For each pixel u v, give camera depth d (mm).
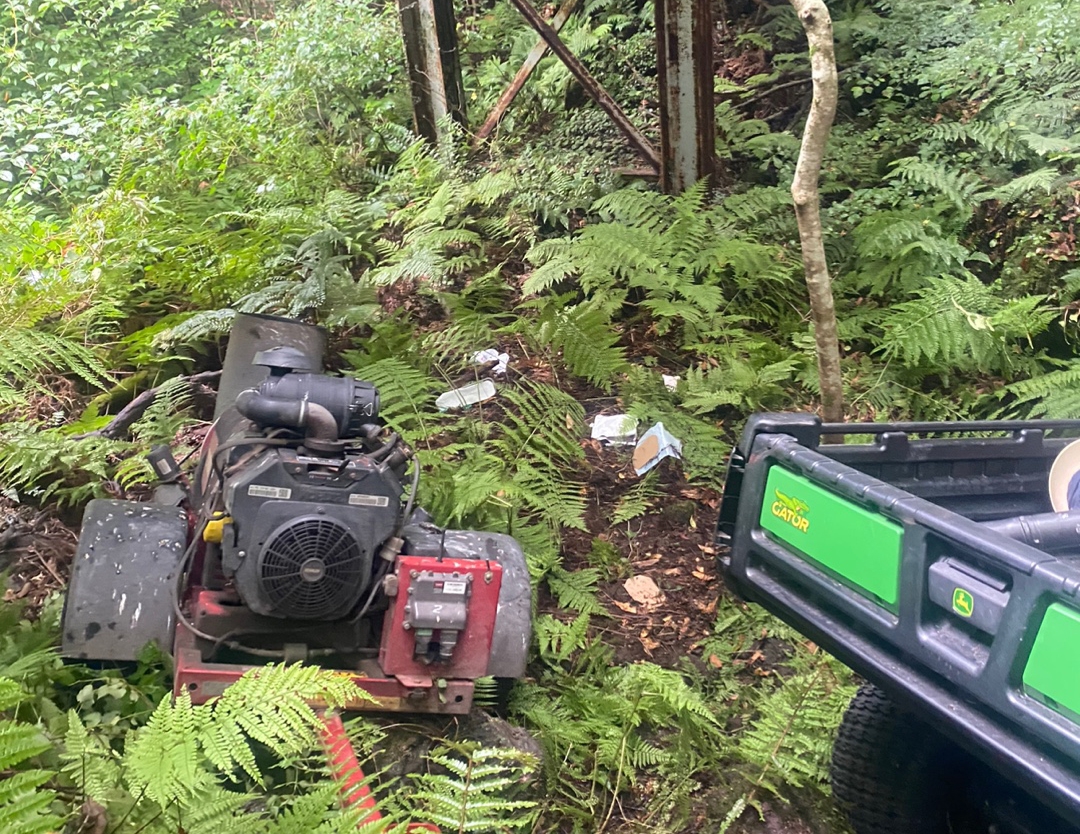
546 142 7949
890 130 7887
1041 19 7789
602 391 5816
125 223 5910
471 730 3180
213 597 3137
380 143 8195
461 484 4363
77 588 3100
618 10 9789
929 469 3217
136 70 9898
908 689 2332
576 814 3148
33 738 1948
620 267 6223
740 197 6867
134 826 2264
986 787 2820
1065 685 1958
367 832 2180
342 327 5973
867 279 6656
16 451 4211
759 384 5621
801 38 9445
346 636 3189
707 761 3469
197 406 5230
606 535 4805
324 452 3102
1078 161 6980
